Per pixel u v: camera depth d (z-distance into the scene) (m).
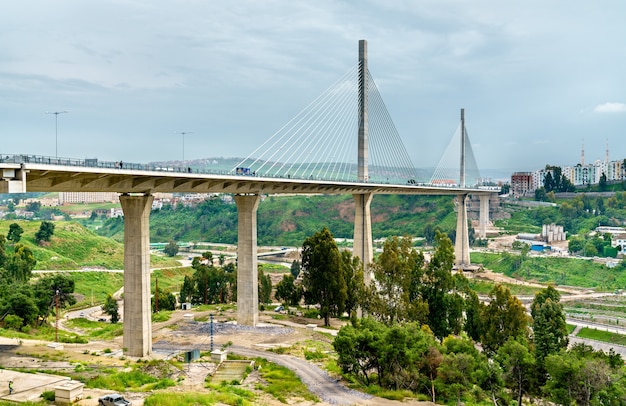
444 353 70.38
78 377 57.47
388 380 68.81
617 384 61.69
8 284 111.62
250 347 85.88
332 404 59.66
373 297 92.50
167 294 144.75
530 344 80.56
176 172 74.06
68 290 122.06
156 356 75.81
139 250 74.31
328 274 109.38
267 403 57.62
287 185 109.62
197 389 59.75
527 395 73.25
